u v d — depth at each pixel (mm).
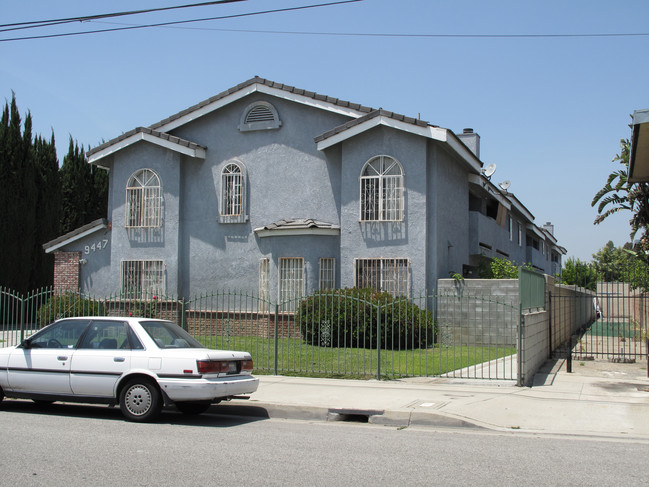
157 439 8430
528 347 13219
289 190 21812
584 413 10258
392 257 19734
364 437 8828
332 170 21359
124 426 9391
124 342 10078
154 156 23094
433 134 19297
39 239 31719
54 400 10211
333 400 11148
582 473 6914
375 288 19172
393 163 20000
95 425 9453
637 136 14062
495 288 18484
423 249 19453
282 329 20578
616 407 10664
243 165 22375
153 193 23016
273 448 7961
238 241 22219
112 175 23656
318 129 21656
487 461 7414
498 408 10555
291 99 21594
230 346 17625
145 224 23016
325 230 20391
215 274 22375
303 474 6707
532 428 9484
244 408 10875
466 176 23250
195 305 22438
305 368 14484
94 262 24031
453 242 21484
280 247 20797
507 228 30891
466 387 12406
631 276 23812
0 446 7879
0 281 29469
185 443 8195
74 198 37906
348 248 20188
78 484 6266
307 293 20297
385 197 20016
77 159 38344
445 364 15062
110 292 23188
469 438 8852
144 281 22844
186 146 22344
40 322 21094
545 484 6469
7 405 11484
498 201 27453
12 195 30047
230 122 22719
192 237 22750
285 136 22016
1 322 29062
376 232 19969
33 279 31328
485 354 16625
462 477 6688
